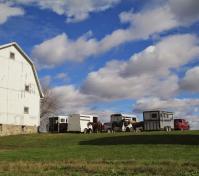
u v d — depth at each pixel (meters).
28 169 22.19
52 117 68.25
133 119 71.25
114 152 31.17
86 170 21.47
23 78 61.91
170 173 20.05
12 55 60.22
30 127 62.44
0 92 57.78
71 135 49.62
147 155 28.73
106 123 69.12
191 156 27.44
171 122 67.25
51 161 26.33
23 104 61.47
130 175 19.70
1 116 57.47
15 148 41.75
